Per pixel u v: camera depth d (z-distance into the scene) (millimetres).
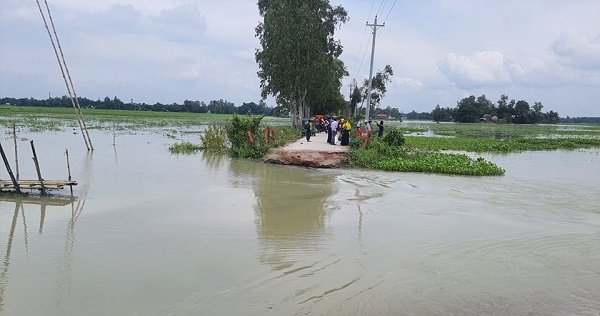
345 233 10312
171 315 6215
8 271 7766
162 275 7605
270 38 41219
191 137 43562
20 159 22734
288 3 40625
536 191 16859
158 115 115625
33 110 107312
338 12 44656
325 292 7012
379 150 24438
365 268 8062
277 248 9094
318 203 13609
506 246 9602
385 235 10203
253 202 13562
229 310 6371
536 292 7242
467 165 21969
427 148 35688
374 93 71000
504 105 163250
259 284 7262
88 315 6242
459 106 165250
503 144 40875
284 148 25266
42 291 6977
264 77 44562
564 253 9227
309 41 41094
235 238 9742
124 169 20250
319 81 43438
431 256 8812
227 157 26562
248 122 27922
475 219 11977
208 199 13859
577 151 40156
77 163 22031
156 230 10289
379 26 36906
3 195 13938
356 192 15648
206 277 7531
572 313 6547
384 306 6582
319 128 45344
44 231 10203
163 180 17375
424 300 6824
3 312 6316
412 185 17531
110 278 7473
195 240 9555
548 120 187375
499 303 6812
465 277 7770
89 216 11547
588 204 14555
